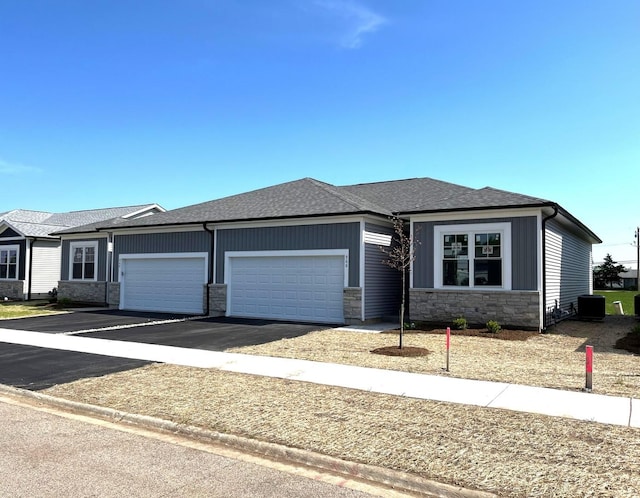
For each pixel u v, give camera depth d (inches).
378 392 317.4
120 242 921.5
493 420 260.4
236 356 441.1
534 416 266.5
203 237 816.3
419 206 728.3
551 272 675.4
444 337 554.3
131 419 271.6
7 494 178.5
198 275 823.7
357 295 676.7
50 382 351.3
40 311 880.9
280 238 740.7
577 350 481.4
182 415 271.6
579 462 204.5
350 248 687.1
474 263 631.8
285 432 244.1
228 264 788.6
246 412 276.1
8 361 424.8
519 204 593.6
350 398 303.4
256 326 660.1
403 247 558.3
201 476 199.0
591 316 745.0
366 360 421.4
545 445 224.1
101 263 992.2
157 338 550.9
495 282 619.5
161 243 863.7
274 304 746.2
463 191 832.3
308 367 393.4
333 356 440.5
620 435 236.1
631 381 346.0
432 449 220.7
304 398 303.9
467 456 212.4
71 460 213.6
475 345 504.4
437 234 652.7
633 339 544.7
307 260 724.0
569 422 256.1
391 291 754.8
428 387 329.4
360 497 183.0
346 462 207.6
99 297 985.5
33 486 185.9
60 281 1047.6
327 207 715.4
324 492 186.5
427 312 655.1
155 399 303.7
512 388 326.0
